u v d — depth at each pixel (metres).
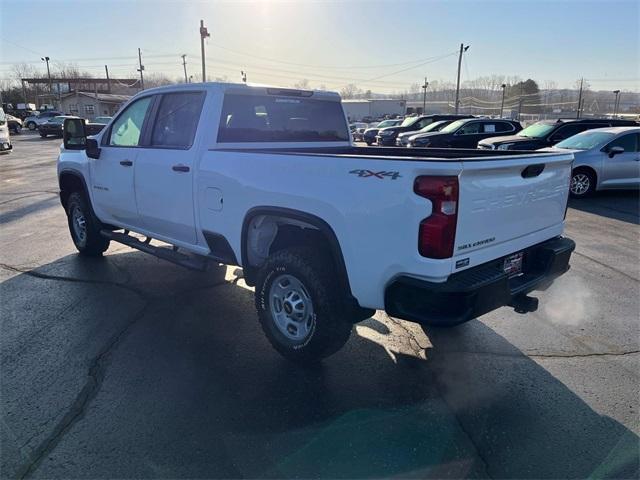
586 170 10.77
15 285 5.25
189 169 4.23
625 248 6.82
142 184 4.83
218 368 3.58
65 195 6.40
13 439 2.78
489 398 3.24
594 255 6.48
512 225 3.29
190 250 4.58
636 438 2.83
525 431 2.89
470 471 2.57
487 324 4.39
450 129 18.00
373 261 3.00
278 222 3.80
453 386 3.38
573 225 8.26
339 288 3.32
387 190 2.86
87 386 3.32
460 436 2.85
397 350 3.90
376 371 3.57
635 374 3.54
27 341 3.97
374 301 3.08
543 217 3.64
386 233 2.90
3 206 9.80
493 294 2.96
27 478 2.48
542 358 3.78
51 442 2.75
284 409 3.09
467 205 2.84
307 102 5.05
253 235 3.86
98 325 4.29
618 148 10.63
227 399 3.19
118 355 3.76
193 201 4.26
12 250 6.62
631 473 2.55
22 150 25.00
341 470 2.56
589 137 11.25
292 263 3.45
